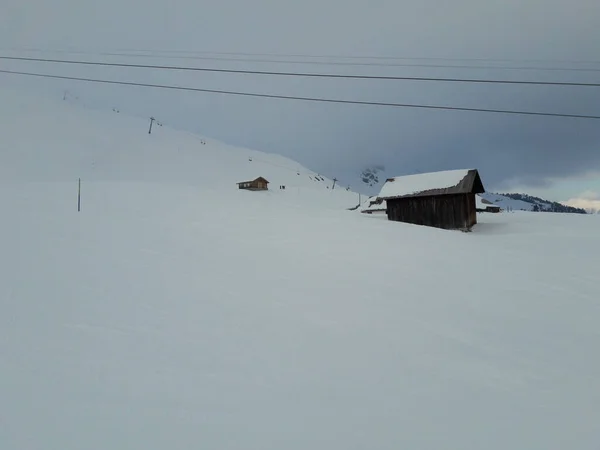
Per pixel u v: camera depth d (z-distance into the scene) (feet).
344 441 12.92
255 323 22.49
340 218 72.13
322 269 35.94
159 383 15.51
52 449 11.47
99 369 16.08
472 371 18.52
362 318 24.52
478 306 27.99
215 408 14.21
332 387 16.34
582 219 111.34
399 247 48.29
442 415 14.79
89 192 69.31
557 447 13.19
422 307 27.25
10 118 286.46
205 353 18.42
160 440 12.24
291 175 427.74
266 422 13.64
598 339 22.89
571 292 32.30
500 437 13.61
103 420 12.94
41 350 17.07
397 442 13.04
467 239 60.03
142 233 43.57
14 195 59.62
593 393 16.93
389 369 18.25
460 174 92.12
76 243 36.22
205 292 26.94
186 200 72.33
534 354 20.70
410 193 94.53
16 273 26.50
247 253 39.58
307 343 20.44
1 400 13.41
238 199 84.28
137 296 24.88
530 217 120.88
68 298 23.29
